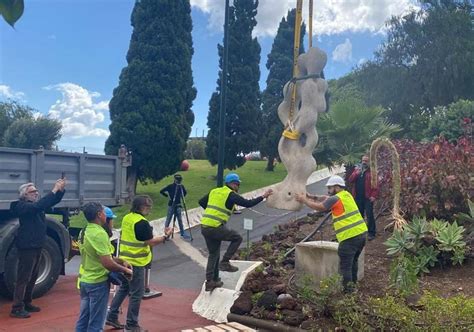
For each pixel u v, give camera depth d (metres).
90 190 9.11
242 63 23.69
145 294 8.19
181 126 19.64
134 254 6.19
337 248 7.33
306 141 9.27
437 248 8.16
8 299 7.99
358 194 10.00
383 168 11.40
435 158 9.88
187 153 36.34
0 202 7.51
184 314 7.36
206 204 7.79
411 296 6.84
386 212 11.50
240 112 23.19
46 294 8.40
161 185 21.84
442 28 28.91
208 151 23.67
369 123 13.84
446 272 7.99
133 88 19.05
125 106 19.05
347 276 6.79
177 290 8.86
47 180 8.27
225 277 8.09
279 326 6.36
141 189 20.91
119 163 9.74
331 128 13.77
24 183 7.86
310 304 6.69
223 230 7.36
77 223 14.98
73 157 8.72
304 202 7.14
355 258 7.21
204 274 10.12
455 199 9.62
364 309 6.02
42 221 7.22
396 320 5.63
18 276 7.00
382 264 8.46
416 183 9.83
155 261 11.27
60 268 8.34
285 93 9.52
